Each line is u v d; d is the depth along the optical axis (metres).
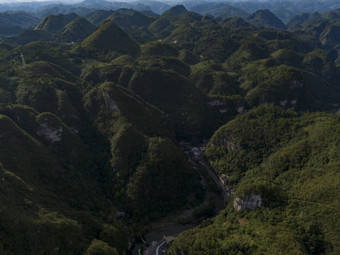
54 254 107.38
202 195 169.12
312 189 125.00
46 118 165.75
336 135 146.38
